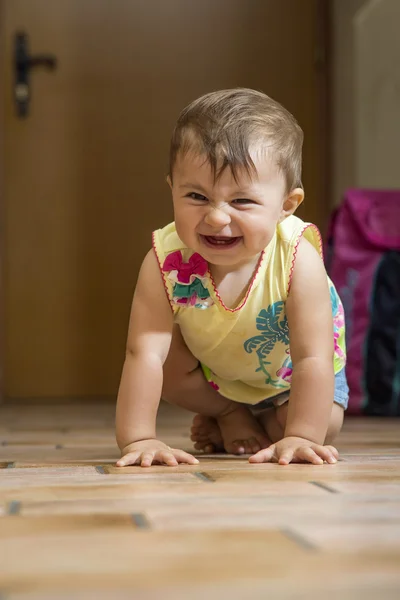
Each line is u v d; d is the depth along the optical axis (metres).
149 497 0.82
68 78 3.64
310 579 0.51
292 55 3.71
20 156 3.61
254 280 1.22
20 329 3.58
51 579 0.51
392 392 2.47
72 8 3.65
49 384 3.59
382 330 2.50
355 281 2.55
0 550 0.59
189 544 0.60
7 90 3.61
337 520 0.69
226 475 0.98
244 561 0.55
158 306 1.24
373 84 3.13
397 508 0.75
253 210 1.11
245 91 1.20
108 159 3.66
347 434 1.80
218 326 1.25
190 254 1.23
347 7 3.40
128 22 3.68
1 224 3.49
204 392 1.35
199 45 3.71
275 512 0.73
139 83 3.68
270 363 1.30
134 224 3.66
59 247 3.62
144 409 1.19
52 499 0.81
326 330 1.21
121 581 0.51
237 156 1.09
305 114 3.70
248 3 3.71
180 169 1.12
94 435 1.77
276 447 1.14
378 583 0.50
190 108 1.16
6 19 3.62
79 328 3.61
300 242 1.23
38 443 1.57
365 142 3.21
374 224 2.60
